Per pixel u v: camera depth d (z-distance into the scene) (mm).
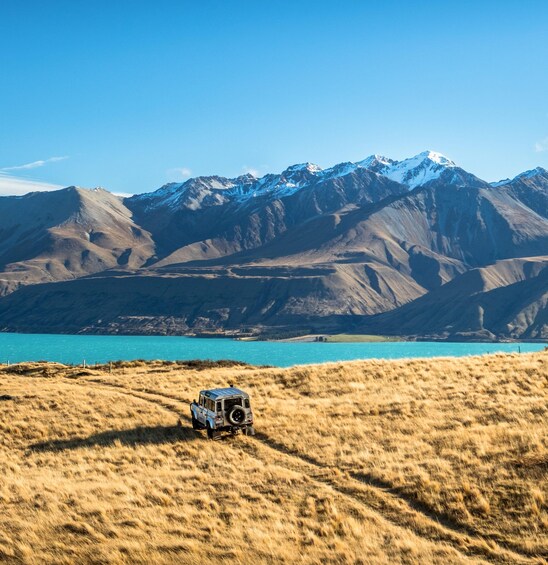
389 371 46219
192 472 28297
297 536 21156
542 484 23000
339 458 28500
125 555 20062
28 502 25469
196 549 20375
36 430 37594
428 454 27609
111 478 28188
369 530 21406
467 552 19719
